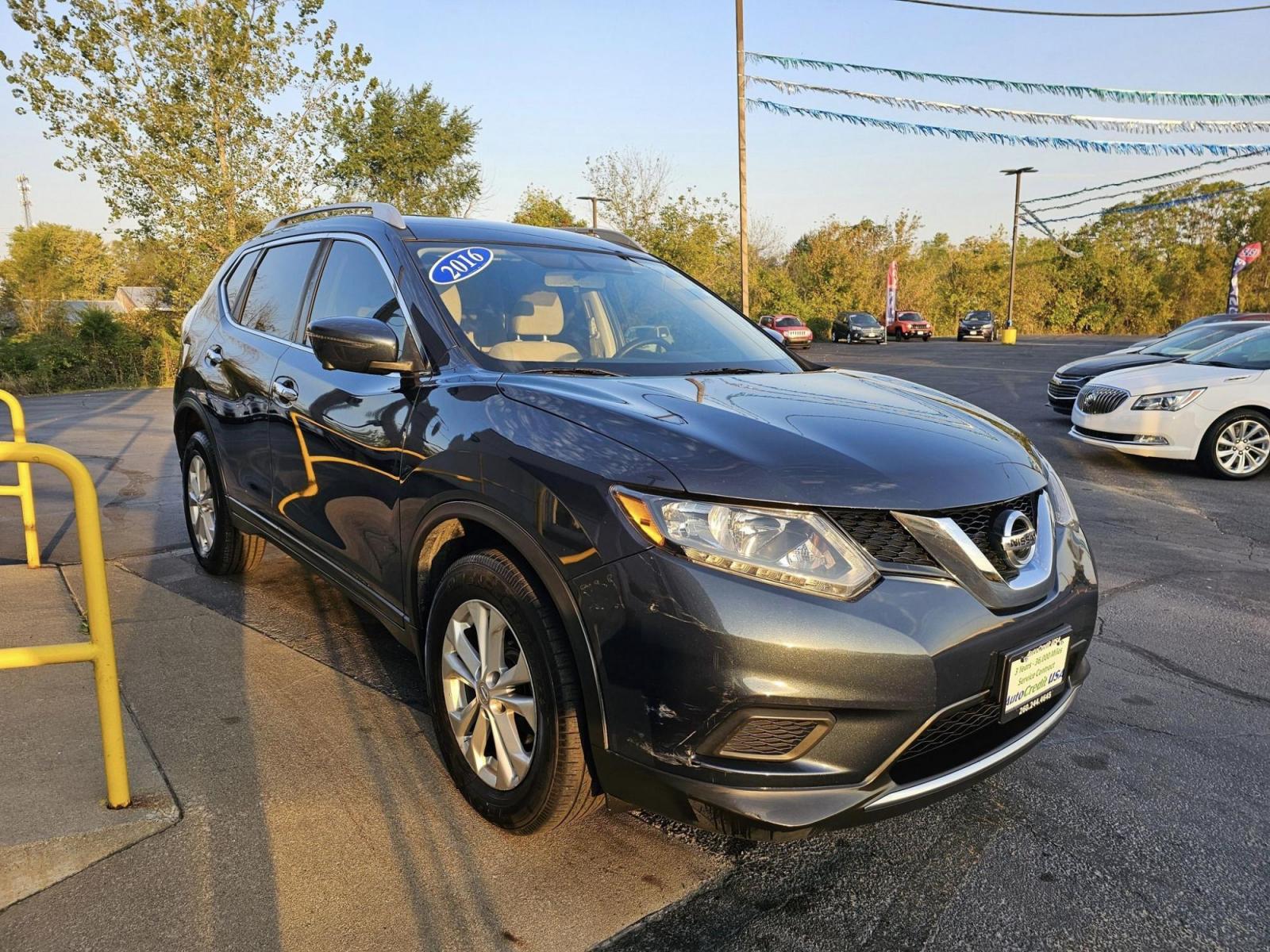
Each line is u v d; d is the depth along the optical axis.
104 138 20.83
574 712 2.08
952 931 2.07
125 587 4.33
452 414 2.49
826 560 1.90
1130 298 53.44
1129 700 3.40
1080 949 2.02
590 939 2.01
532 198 40.62
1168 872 2.32
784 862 2.33
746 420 2.22
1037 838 2.47
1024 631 2.11
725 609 1.84
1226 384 8.02
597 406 2.23
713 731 1.86
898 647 1.89
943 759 2.07
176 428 4.73
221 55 21.12
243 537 4.29
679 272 3.95
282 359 3.51
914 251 53.16
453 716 2.47
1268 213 53.12
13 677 3.18
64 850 2.18
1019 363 24.67
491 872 2.23
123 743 2.34
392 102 32.19
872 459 2.10
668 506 1.92
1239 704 3.38
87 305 22.72
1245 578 5.04
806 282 51.09
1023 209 34.44
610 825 2.48
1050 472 2.59
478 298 2.94
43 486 7.09
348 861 2.24
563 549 2.04
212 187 21.52
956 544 2.03
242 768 2.66
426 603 2.65
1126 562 5.32
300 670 3.39
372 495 2.79
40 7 19.78
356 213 3.57
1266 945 2.05
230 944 1.93
